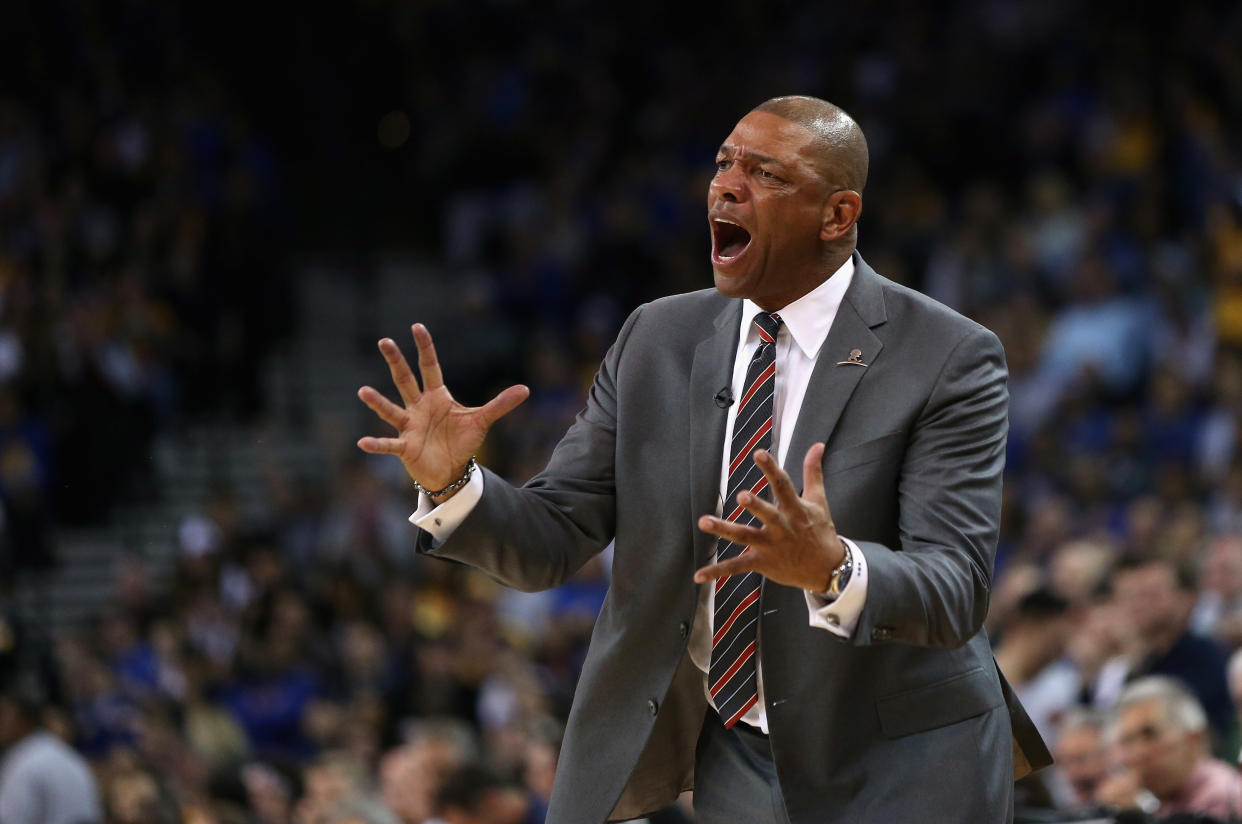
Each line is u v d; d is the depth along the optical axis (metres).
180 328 41.62
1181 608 19.33
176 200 43.09
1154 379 34.59
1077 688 20.33
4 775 20.89
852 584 7.41
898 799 8.13
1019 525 31.62
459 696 27.48
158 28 47.31
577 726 8.77
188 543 34.41
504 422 40.38
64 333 37.97
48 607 34.84
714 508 8.54
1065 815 12.20
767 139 8.47
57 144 43.34
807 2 49.72
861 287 8.70
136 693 27.02
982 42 45.94
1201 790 13.81
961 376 8.33
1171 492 30.77
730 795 8.77
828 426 8.35
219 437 41.47
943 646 7.80
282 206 46.84
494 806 16.30
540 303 44.41
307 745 28.31
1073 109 43.62
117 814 19.75
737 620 8.50
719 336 8.88
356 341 47.28
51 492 36.94
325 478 40.78
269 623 29.67
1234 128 42.16
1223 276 37.03
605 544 9.16
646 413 8.85
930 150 44.50
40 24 45.09
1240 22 43.88
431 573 33.69
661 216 45.97
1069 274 38.16
